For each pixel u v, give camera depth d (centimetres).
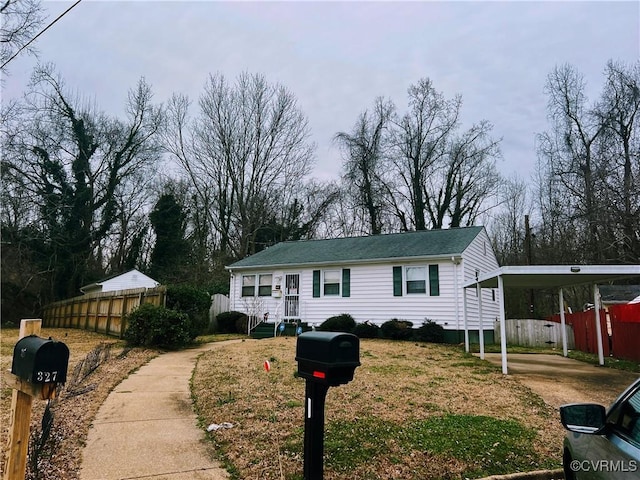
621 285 2403
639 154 1973
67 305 2112
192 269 2809
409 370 927
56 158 2683
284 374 830
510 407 651
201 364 959
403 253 1681
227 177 3044
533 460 446
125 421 544
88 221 2842
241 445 462
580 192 2219
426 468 418
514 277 1003
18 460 276
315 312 1820
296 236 3262
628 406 220
